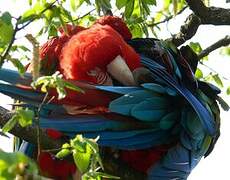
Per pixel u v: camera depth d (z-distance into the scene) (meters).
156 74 4.43
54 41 4.68
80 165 3.74
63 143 4.18
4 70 4.01
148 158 4.36
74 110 4.09
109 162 4.36
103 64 4.35
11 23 3.74
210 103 4.59
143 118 4.18
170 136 4.30
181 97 4.34
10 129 3.85
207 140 4.47
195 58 4.95
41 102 4.00
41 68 4.59
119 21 4.89
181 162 4.34
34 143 4.16
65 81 3.79
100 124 4.08
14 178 2.88
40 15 4.07
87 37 4.40
